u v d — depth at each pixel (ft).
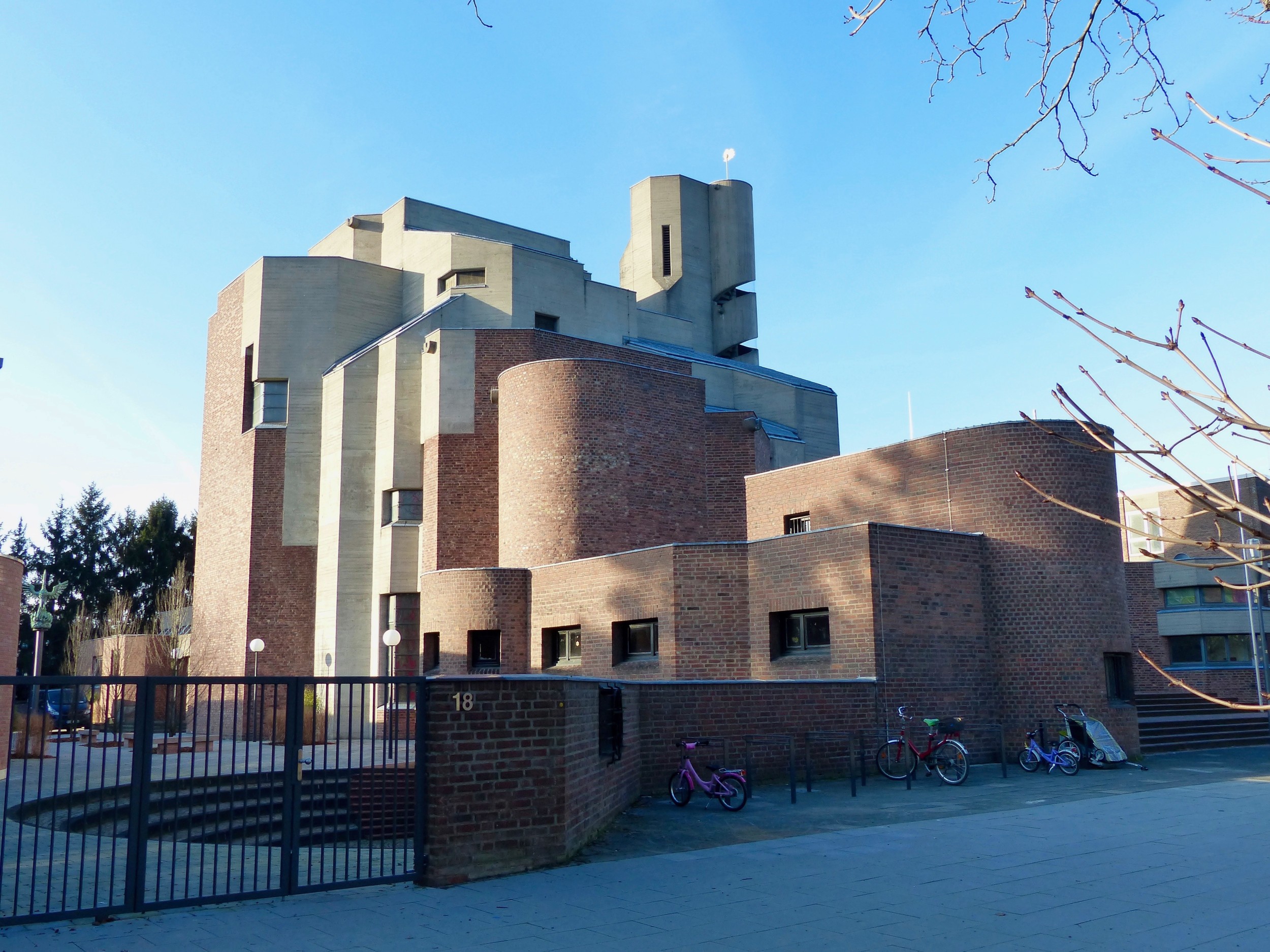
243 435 147.02
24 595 233.55
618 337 158.51
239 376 151.12
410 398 132.57
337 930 27.91
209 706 31.48
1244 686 123.13
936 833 43.32
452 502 124.57
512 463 116.26
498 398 127.13
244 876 35.58
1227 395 9.58
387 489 130.82
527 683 36.81
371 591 132.87
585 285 155.02
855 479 92.02
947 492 82.84
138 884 30.09
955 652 74.90
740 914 29.37
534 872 35.63
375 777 37.68
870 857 38.09
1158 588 132.36
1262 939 26.27
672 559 83.92
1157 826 44.70
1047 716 75.00
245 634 139.03
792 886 33.06
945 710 73.00
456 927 28.25
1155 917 28.60
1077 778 65.16
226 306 158.51
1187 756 81.66
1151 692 117.19
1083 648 75.56
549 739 37.11
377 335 152.25
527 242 176.76
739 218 213.05
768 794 57.72
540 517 111.75
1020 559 77.51
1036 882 33.30
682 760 54.49
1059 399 10.57
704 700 61.16
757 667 79.36
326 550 136.26
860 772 66.28
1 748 67.41
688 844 41.42
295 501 143.23
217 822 31.32
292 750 32.81
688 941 26.53
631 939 26.76
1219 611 125.59
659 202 209.97
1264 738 93.66
